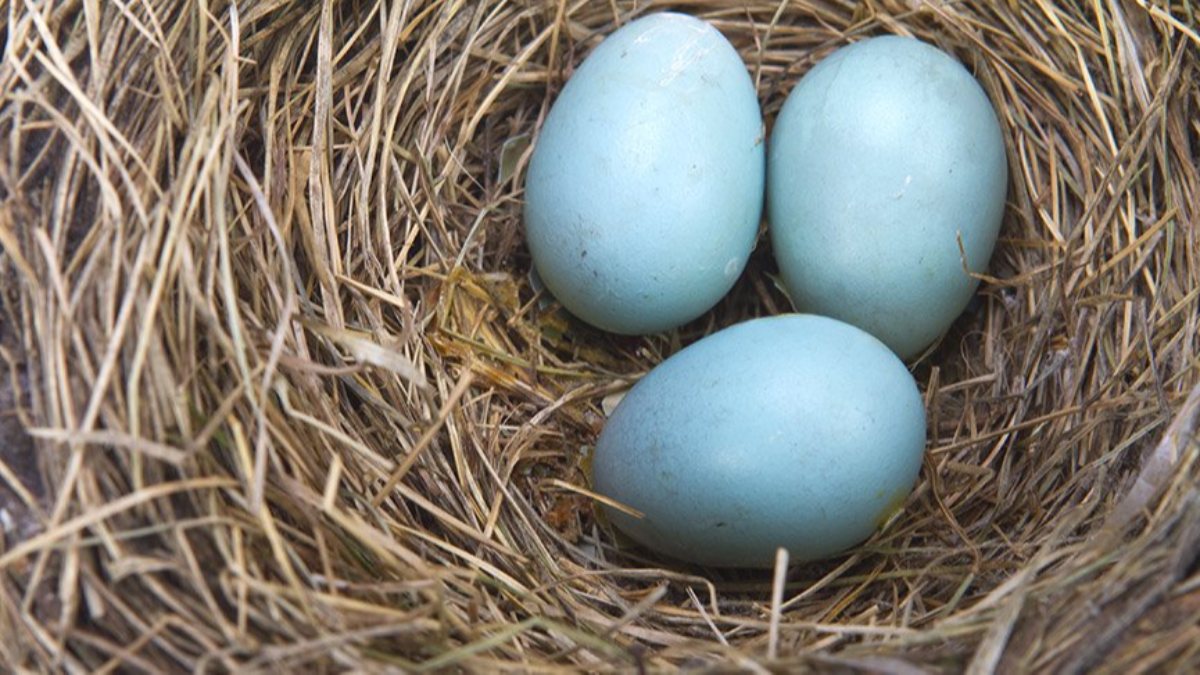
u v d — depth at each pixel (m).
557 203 0.17
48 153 0.16
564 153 0.17
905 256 0.17
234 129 0.16
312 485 0.16
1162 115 0.17
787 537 0.16
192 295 0.15
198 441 0.15
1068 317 0.17
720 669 0.15
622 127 0.17
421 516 0.17
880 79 0.17
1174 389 0.17
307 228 0.17
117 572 0.14
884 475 0.16
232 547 0.15
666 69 0.17
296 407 0.16
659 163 0.17
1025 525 0.17
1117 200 0.17
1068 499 0.17
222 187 0.16
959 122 0.17
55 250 0.15
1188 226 0.17
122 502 0.15
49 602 0.15
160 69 0.16
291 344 0.16
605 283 0.17
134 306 0.15
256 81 0.17
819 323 0.17
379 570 0.16
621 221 0.17
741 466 0.16
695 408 0.16
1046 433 0.17
